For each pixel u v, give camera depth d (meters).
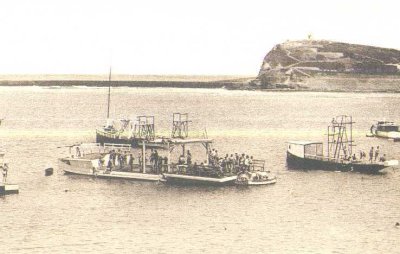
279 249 52.50
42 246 53.69
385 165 88.25
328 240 55.41
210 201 70.62
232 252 51.72
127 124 138.38
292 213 65.12
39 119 192.62
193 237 56.50
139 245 53.72
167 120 192.50
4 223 61.50
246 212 65.69
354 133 152.12
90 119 193.00
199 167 81.44
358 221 61.91
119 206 68.50
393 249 52.50
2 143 127.38
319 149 97.62
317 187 78.81
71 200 71.75
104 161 88.75
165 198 72.38
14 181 83.69
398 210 66.69
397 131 142.50
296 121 186.00
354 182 82.38
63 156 109.06
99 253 51.72
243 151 115.00
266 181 80.62
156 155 85.25
